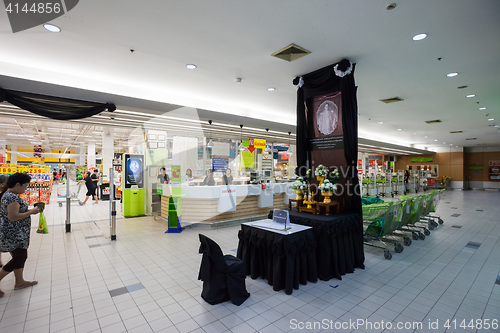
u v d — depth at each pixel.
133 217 8.17
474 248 5.07
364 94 6.49
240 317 2.67
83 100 5.39
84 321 2.59
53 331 2.43
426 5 2.89
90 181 11.04
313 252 3.52
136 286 3.37
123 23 3.36
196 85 6.04
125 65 4.84
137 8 3.01
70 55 4.39
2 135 17.45
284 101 7.55
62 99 5.13
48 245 5.16
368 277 3.68
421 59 4.43
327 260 3.57
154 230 6.45
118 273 3.79
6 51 4.22
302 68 4.92
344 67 4.24
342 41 3.81
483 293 3.22
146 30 3.54
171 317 2.67
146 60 4.61
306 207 4.30
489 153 20.48
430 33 3.54
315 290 3.28
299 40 3.79
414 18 3.18
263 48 4.08
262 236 3.53
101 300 3.01
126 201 8.16
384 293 3.21
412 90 6.16
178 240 5.53
